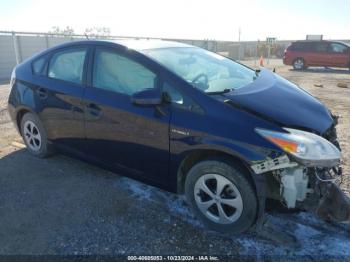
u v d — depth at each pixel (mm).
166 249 2746
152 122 3039
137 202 3455
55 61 4090
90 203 3439
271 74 4043
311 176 2619
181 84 2947
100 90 3500
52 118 4031
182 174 3098
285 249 2719
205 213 2980
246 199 2697
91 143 3666
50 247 2779
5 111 7414
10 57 15969
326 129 2885
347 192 3529
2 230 3012
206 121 2762
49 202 3465
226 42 35906
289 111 2850
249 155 2572
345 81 13656
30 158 4590
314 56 19234
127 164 3416
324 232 2924
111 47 3502
